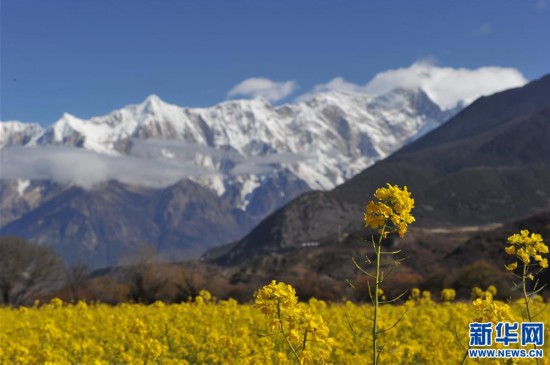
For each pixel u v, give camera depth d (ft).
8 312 90.33
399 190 21.58
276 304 20.47
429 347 43.47
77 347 44.19
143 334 44.16
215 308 69.77
